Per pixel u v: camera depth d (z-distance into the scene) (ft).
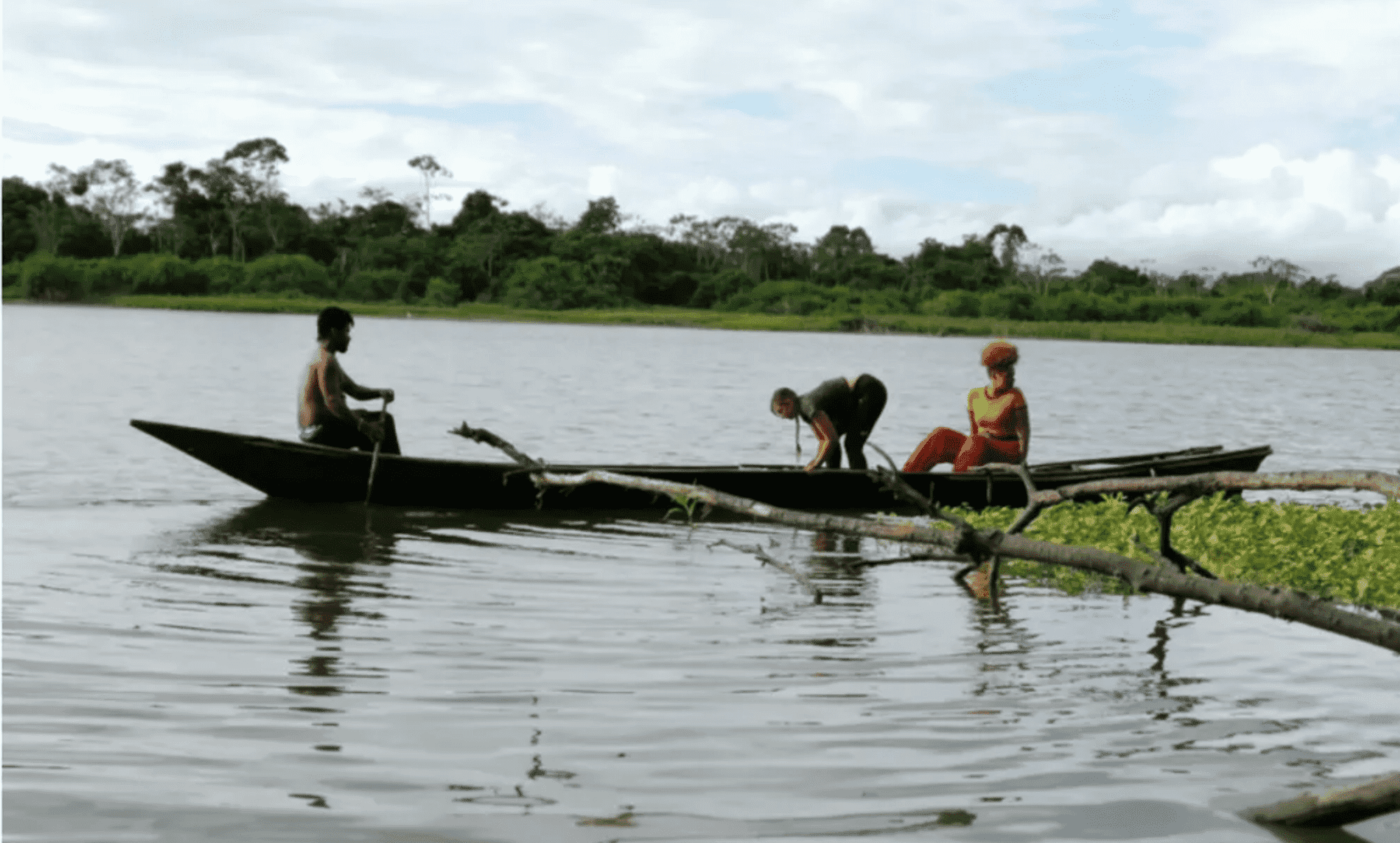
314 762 14.33
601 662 18.71
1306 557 25.82
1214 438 57.47
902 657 19.25
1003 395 35.88
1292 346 363.76
